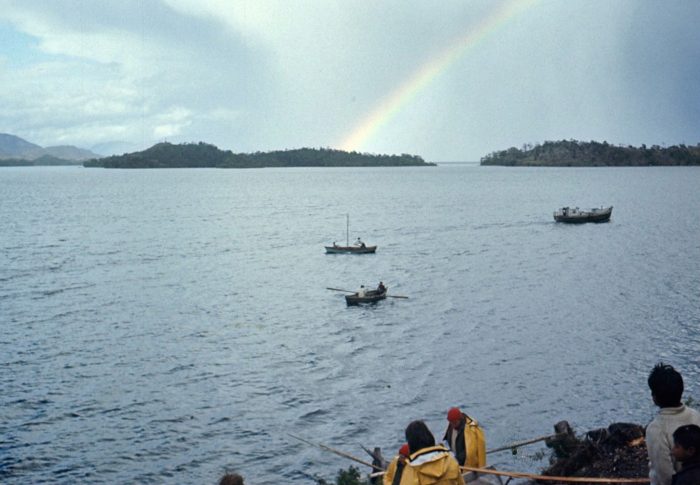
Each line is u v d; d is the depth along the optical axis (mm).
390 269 73938
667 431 7078
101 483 24281
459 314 50125
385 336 44125
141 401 32250
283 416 30281
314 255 86750
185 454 26625
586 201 182000
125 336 44531
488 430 27625
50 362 38531
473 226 120875
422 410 30547
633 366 35906
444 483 6777
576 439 17359
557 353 38875
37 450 26844
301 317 50375
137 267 75875
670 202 174875
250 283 65812
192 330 46250
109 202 194250
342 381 34844
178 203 190375
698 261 74312
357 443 27359
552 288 59812
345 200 199000
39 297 57781
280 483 24188
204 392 33531
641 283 61156
